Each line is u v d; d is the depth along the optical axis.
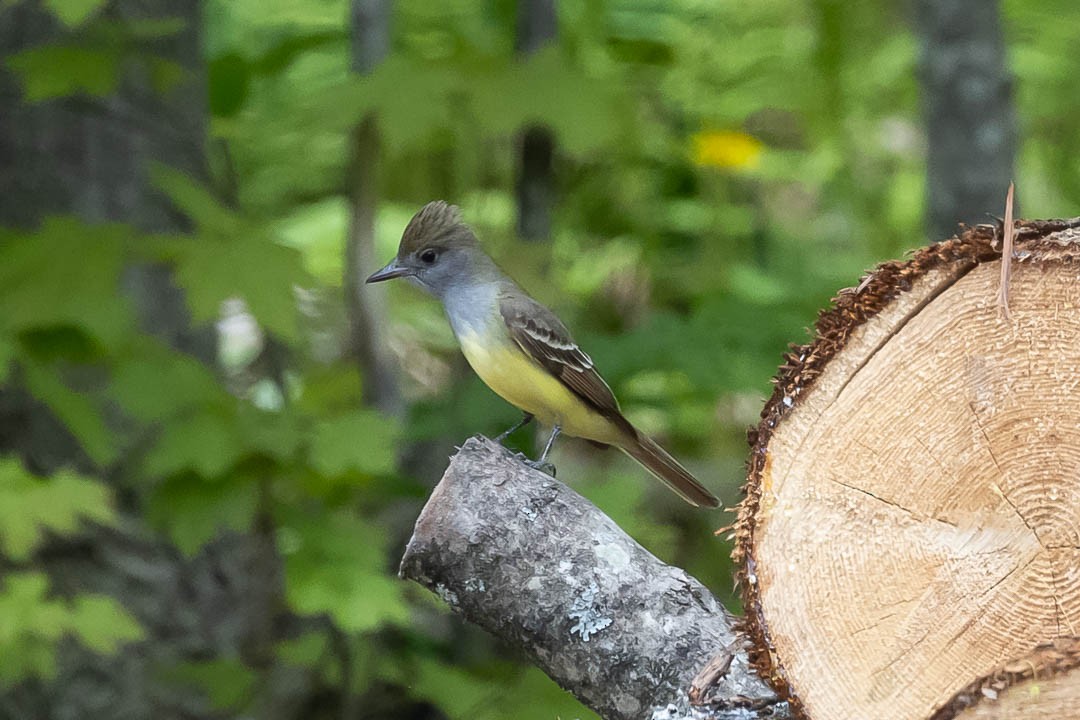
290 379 12.80
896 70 15.52
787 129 18.05
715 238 15.42
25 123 11.03
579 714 9.06
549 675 6.13
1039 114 15.66
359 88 10.30
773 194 17.91
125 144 11.27
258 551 9.62
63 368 10.48
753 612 5.06
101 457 8.94
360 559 8.72
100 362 9.12
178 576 11.17
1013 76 11.72
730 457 15.40
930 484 4.86
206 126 11.95
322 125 10.17
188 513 8.58
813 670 4.96
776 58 15.18
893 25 15.42
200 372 9.02
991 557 4.79
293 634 11.09
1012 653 4.76
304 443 8.71
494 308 9.02
